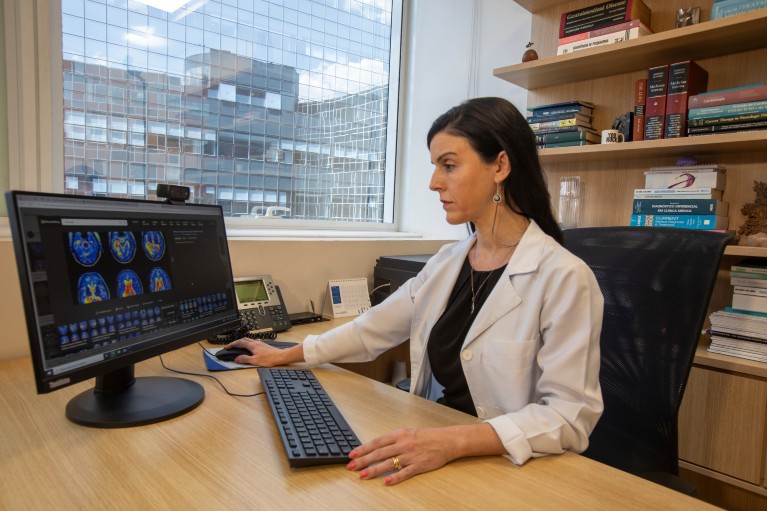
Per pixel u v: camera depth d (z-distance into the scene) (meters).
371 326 1.29
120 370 1.01
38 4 1.60
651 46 1.83
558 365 0.92
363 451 0.78
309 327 1.77
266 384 1.06
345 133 2.75
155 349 1.00
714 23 1.64
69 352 0.82
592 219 2.26
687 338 1.06
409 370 1.96
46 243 0.81
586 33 2.03
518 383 0.99
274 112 2.40
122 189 1.89
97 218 0.92
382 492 0.70
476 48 2.65
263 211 2.39
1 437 0.83
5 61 1.56
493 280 1.13
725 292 1.91
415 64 2.93
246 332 1.56
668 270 1.13
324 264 2.01
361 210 2.89
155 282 1.04
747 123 1.67
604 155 2.08
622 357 1.13
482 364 1.05
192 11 2.06
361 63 2.81
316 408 0.96
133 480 0.71
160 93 1.98
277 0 2.37
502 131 1.06
